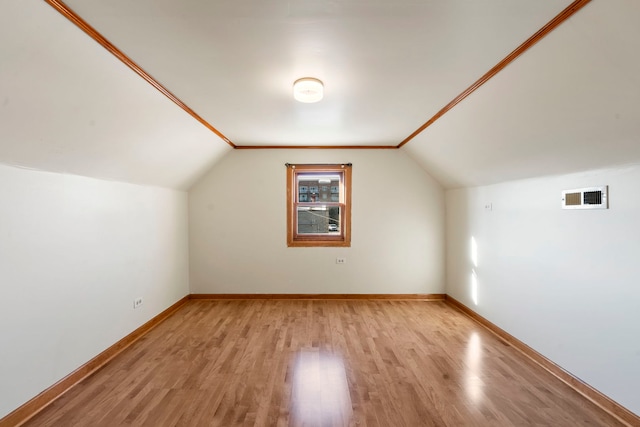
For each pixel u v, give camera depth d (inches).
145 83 89.4
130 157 114.3
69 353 96.7
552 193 106.4
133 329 130.5
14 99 65.4
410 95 104.1
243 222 186.4
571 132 83.0
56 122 77.9
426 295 186.9
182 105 111.0
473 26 65.9
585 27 58.3
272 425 79.0
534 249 114.7
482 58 79.0
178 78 91.0
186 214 183.3
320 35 70.1
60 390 92.2
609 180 85.5
